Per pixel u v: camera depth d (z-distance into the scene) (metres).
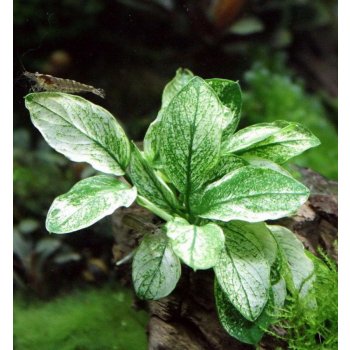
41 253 0.45
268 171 0.30
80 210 0.30
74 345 0.39
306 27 0.64
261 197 0.30
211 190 0.31
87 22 0.50
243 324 0.30
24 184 0.47
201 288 0.33
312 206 0.37
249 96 0.58
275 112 0.58
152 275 0.31
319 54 0.66
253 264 0.30
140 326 0.40
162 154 0.31
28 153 0.48
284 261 0.31
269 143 0.33
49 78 0.34
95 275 0.44
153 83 0.52
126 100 0.52
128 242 0.37
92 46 0.50
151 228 0.34
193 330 0.32
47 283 0.44
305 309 0.31
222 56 0.57
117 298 0.42
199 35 0.54
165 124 0.31
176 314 0.33
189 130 0.31
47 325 0.40
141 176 0.32
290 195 0.29
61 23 0.49
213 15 0.53
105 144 0.31
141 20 0.52
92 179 0.31
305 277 0.32
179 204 0.32
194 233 0.29
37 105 0.31
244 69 0.59
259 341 0.31
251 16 0.58
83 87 0.34
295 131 0.33
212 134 0.31
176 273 0.31
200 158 0.31
